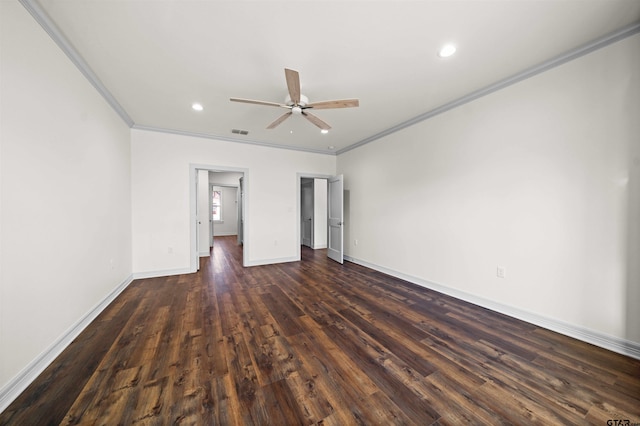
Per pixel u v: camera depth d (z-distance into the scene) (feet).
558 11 5.40
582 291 6.75
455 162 9.95
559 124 7.08
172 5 5.21
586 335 6.68
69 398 4.67
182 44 6.50
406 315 8.42
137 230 12.73
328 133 13.98
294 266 15.58
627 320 6.05
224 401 4.63
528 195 7.77
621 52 6.01
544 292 7.49
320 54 6.92
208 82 8.40
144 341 6.72
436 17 5.57
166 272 13.39
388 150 13.44
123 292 10.70
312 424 4.14
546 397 4.75
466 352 6.25
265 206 16.11
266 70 7.69
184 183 13.80
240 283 12.03
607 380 5.19
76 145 7.11
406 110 10.71
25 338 5.06
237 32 6.05
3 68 4.63
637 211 5.89
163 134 13.28
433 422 4.18
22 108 5.09
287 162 16.83
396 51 6.79
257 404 4.56
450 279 10.25
